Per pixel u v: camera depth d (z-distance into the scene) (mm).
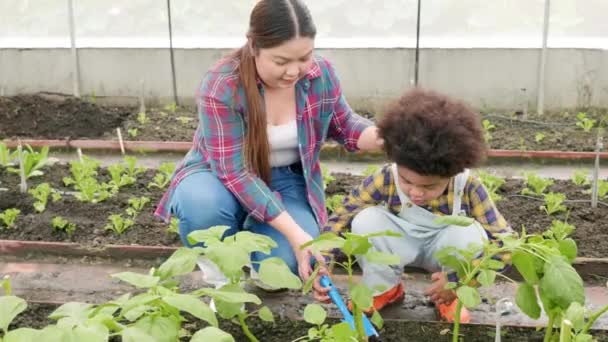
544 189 5020
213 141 3334
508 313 3604
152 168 5781
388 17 7004
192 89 7152
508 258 3043
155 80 7133
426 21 6961
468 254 2613
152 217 4719
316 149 3623
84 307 2414
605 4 6730
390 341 3090
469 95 6906
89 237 4453
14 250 4336
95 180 5117
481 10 6895
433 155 2701
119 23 7211
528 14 6863
